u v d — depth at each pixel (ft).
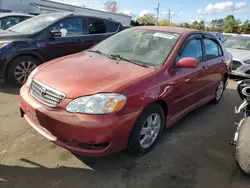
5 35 16.93
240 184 8.87
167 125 11.10
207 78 13.87
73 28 19.20
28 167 8.75
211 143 11.60
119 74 9.43
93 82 8.70
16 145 9.97
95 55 12.03
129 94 8.57
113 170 9.00
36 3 70.59
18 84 17.19
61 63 10.70
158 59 10.89
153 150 10.50
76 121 7.98
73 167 8.98
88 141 8.10
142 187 8.29
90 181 8.36
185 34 12.39
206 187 8.55
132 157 9.87
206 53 14.12
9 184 7.88
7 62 16.22
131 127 8.75
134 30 13.62
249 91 9.30
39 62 17.66
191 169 9.46
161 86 9.78
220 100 18.34
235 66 25.36
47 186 7.96
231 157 10.52
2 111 13.03
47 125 8.54
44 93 8.82
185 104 12.25
